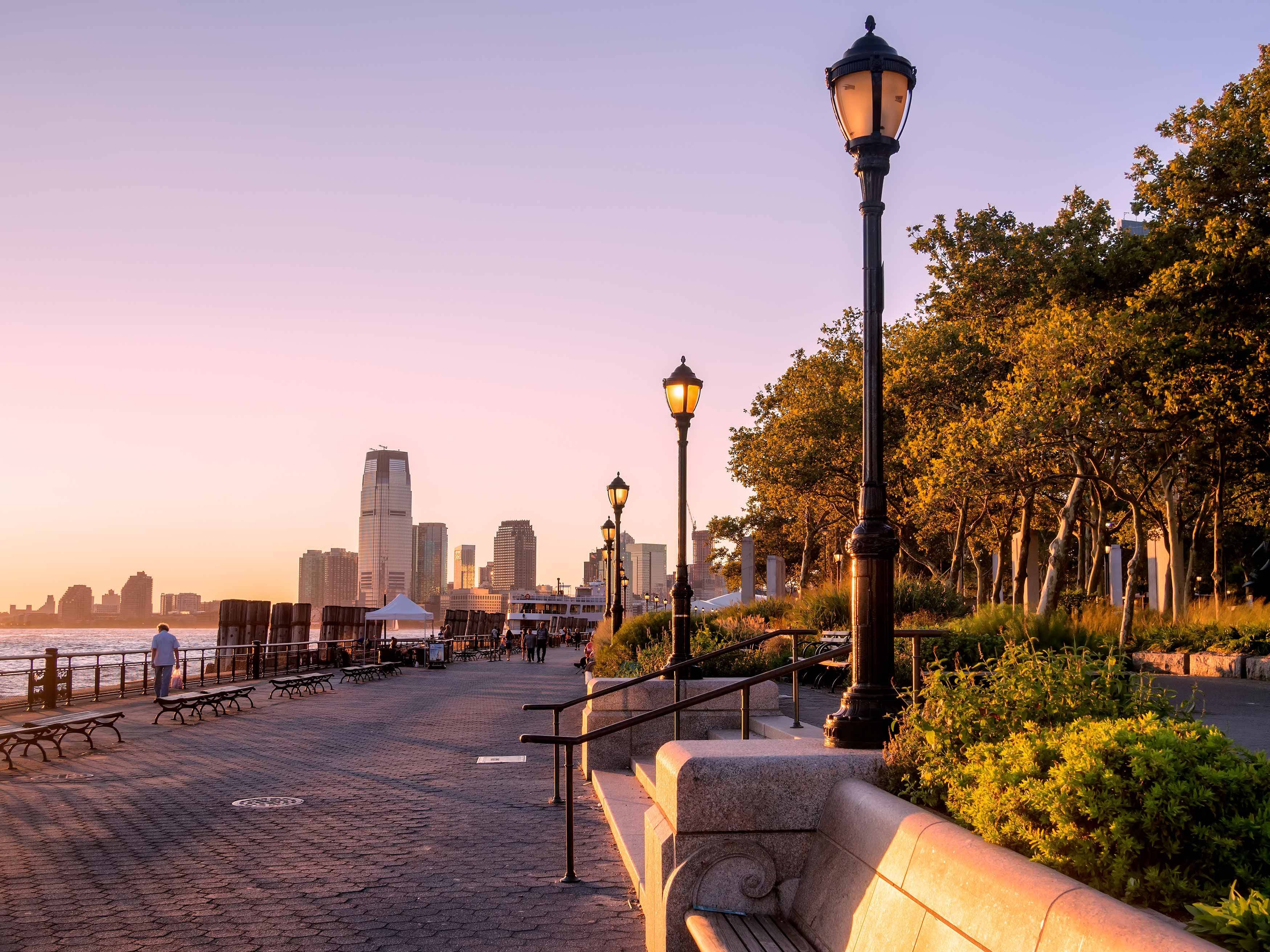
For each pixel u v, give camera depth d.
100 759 14.38
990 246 28.00
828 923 4.30
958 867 3.29
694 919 4.92
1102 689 5.17
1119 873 3.27
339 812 10.30
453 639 59.34
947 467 24.77
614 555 34.75
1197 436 23.14
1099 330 20.97
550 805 10.66
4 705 20.47
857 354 41.84
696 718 12.21
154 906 6.86
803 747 5.54
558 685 32.47
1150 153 24.11
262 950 5.95
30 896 7.12
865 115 6.24
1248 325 20.77
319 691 29.02
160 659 23.38
